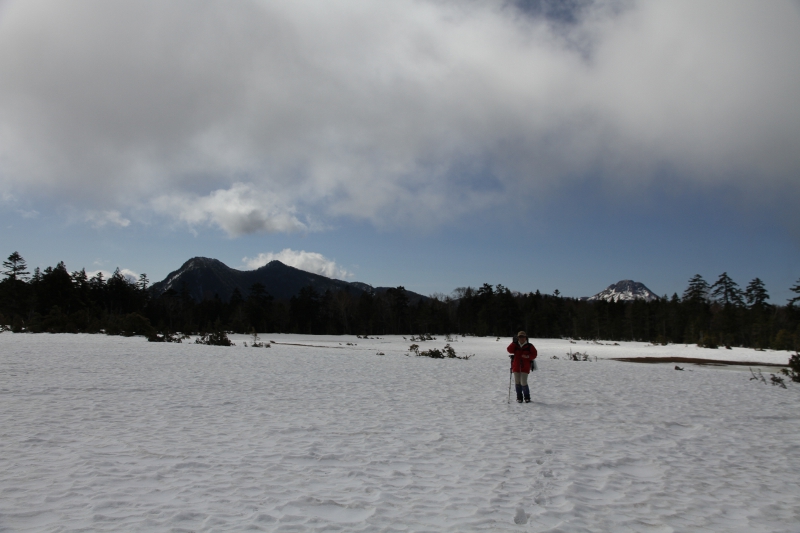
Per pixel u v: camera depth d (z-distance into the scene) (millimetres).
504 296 93562
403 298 102812
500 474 5906
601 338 83438
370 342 55000
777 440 8359
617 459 6836
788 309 57062
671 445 7793
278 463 6000
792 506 5223
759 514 4957
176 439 6988
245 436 7305
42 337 31641
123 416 8430
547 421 9328
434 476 5734
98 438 6910
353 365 20312
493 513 4633
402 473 5801
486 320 93875
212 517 4266
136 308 85562
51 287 58000
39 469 5496
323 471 5766
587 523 4531
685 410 11133
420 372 18266
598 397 12828
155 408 9266
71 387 11422
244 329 66688
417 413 9750
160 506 4488
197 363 18469
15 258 61344
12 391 10578
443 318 100688
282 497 4840
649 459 6934
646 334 79438
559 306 101688
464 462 6359
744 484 5941
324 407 10062
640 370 22125
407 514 4523
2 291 57062
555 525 4430
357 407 10219
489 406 10914
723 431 8977
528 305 102125
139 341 31766
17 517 4160
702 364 29938
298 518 4316
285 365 19188
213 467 5750
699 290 81250
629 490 5578
